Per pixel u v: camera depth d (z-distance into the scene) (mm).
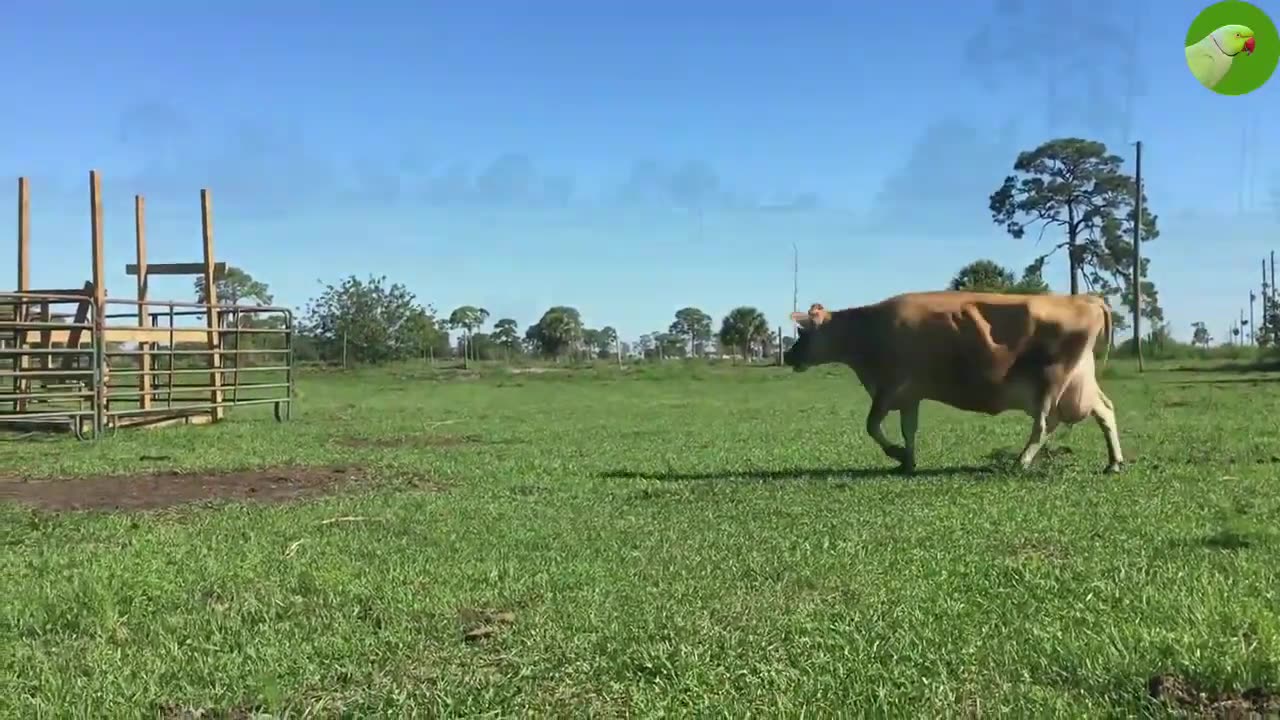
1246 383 32188
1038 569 6559
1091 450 13648
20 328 17688
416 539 8211
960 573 6551
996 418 19875
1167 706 4133
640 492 10633
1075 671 4559
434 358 71375
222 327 22172
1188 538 7535
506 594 6285
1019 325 11836
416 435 18156
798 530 8227
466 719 4293
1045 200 62438
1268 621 4992
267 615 5957
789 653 4973
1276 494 9562
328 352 62375
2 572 7133
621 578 6668
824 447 15016
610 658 4965
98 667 5020
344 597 6297
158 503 10539
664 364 59094
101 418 17625
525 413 23906
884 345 12320
